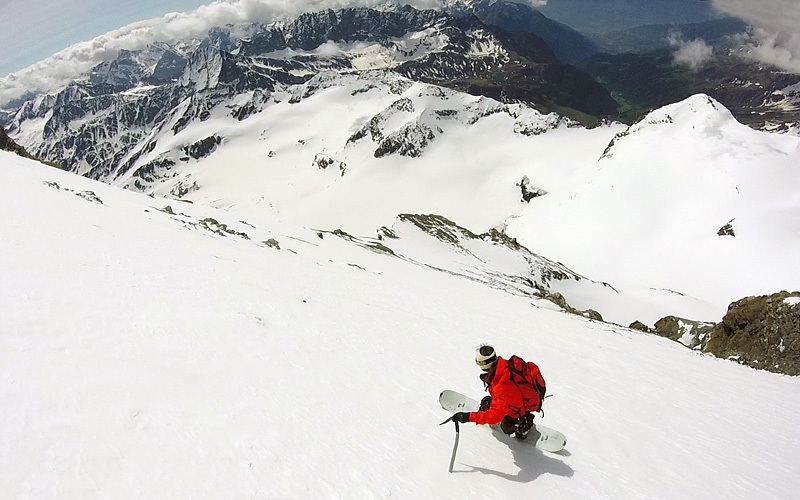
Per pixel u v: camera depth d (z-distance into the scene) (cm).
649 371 1475
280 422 620
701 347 3338
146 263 1235
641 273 14775
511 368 650
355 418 686
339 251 3953
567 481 640
